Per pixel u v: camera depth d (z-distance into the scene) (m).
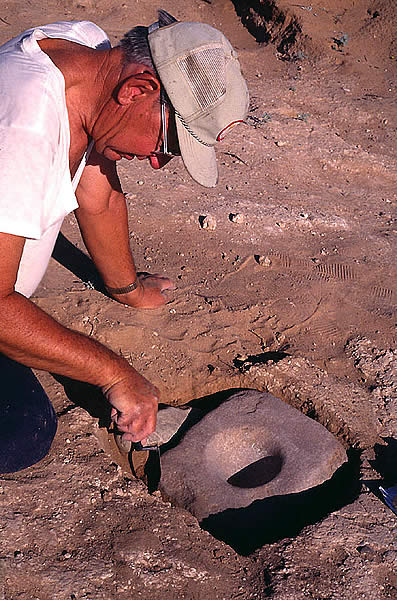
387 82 8.05
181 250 4.34
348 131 6.81
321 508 2.82
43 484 2.57
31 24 8.08
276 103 6.96
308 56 8.34
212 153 2.12
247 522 2.72
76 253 4.06
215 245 4.46
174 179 5.15
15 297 2.00
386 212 5.41
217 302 3.83
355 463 3.01
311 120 6.76
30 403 2.43
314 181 5.70
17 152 1.84
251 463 3.05
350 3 9.14
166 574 2.33
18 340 2.04
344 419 3.21
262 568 2.45
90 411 3.05
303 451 2.98
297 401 3.34
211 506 2.74
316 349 3.68
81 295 3.65
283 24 8.70
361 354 3.67
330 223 5.00
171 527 2.53
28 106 1.87
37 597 2.16
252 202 5.05
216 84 1.94
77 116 2.06
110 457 2.78
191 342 3.52
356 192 5.67
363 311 4.06
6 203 1.83
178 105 1.94
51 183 1.96
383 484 2.87
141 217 4.55
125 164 5.20
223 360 3.48
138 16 8.90
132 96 1.94
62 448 2.76
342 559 2.50
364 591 2.39
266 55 8.41
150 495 2.67
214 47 1.94
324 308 4.03
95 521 2.48
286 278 4.25
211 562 2.43
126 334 3.44
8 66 1.94
